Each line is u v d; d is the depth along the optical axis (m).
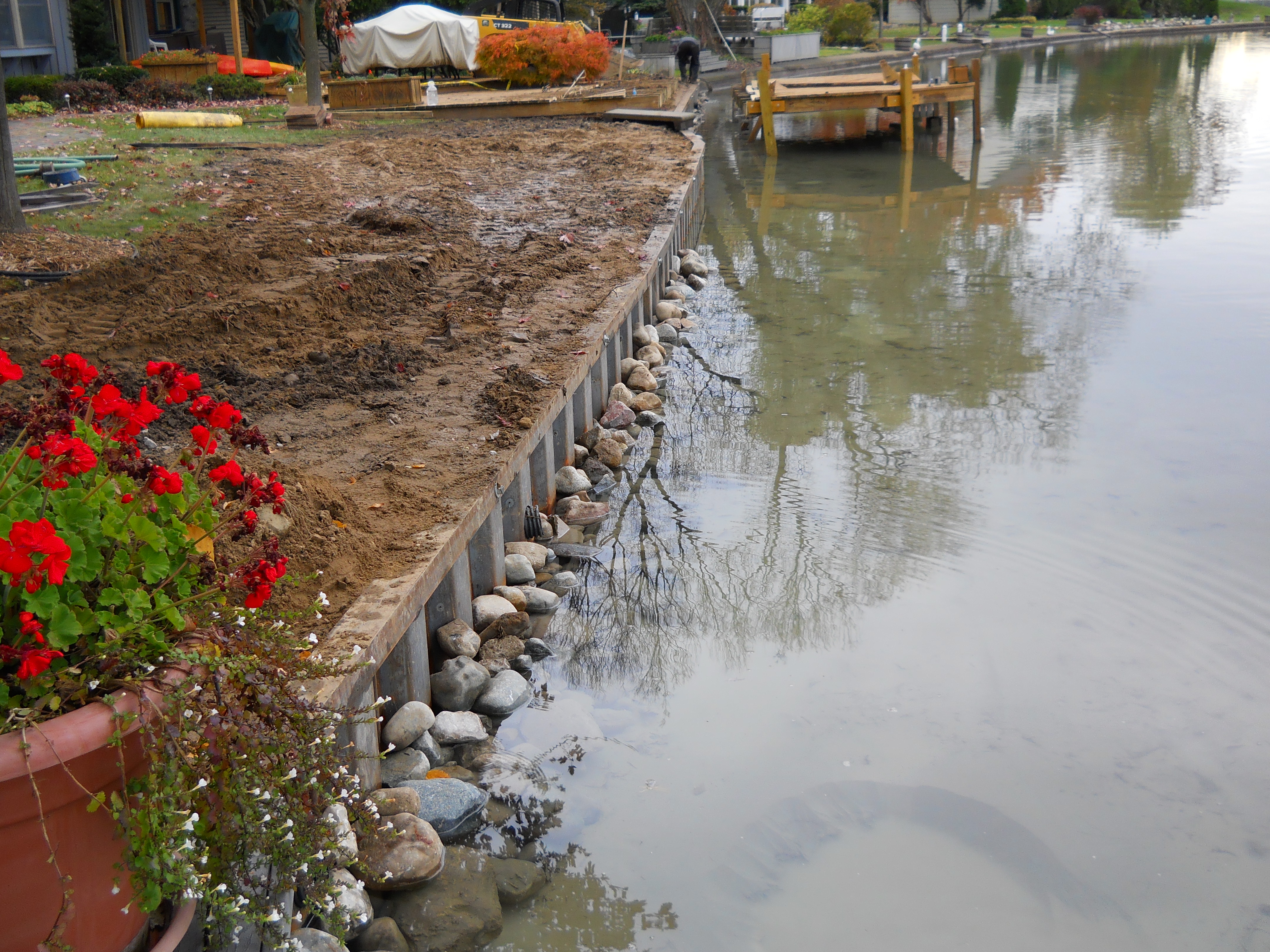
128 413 2.66
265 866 2.86
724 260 14.66
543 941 3.39
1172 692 4.86
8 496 2.55
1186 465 7.36
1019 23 76.75
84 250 9.52
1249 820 4.04
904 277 13.30
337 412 6.37
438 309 8.77
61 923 2.34
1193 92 35.06
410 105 23.80
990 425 8.27
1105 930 3.49
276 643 2.86
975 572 5.99
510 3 40.59
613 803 4.09
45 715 2.33
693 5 45.44
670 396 9.16
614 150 18.70
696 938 3.42
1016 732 4.57
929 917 3.54
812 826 3.98
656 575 6.07
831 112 34.16
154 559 2.61
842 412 8.66
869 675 5.03
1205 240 14.49
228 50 34.75
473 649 4.90
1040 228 15.88
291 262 9.60
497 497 5.49
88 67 25.83
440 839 3.75
